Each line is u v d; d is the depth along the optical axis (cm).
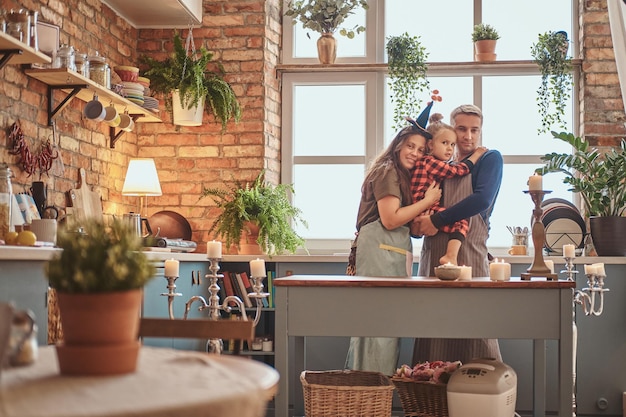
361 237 484
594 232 530
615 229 522
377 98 611
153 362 149
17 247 284
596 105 579
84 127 491
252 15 582
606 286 516
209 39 584
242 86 581
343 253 609
